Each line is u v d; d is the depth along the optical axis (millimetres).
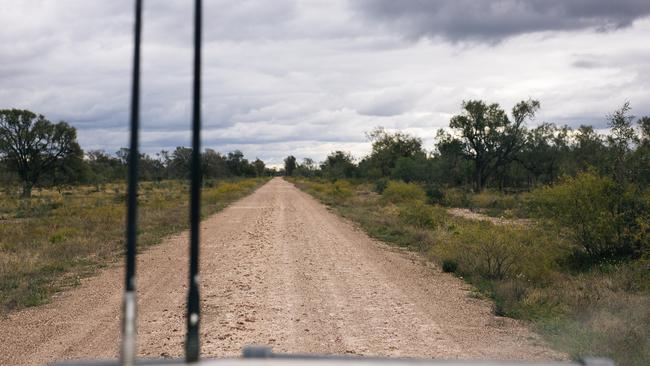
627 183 14945
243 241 19953
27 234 21625
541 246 13594
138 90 2172
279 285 12078
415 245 18844
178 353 7227
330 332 8367
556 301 9969
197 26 2428
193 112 2422
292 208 38312
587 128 62719
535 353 7246
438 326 8719
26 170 67312
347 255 16641
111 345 7617
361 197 54031
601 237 14422
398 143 88875
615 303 9523
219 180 115062
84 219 27125
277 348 7500
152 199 48156
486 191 60844
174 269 14109
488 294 11016
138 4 2211
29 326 8672
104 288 11711
